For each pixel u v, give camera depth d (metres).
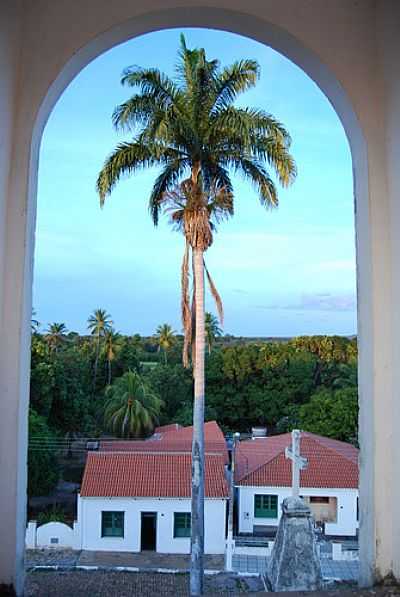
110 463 17.22
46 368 25.16
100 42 3.41
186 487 16.34
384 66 3.28
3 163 3.08
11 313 3.17
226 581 12.47
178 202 12.74
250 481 16.98
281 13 3.38
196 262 13.04
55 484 21.84
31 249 3.34
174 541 15.96
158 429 27.52
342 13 3.39
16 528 3.15
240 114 12.38
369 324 3.35
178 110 12.42
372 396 3.30
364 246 3.43
